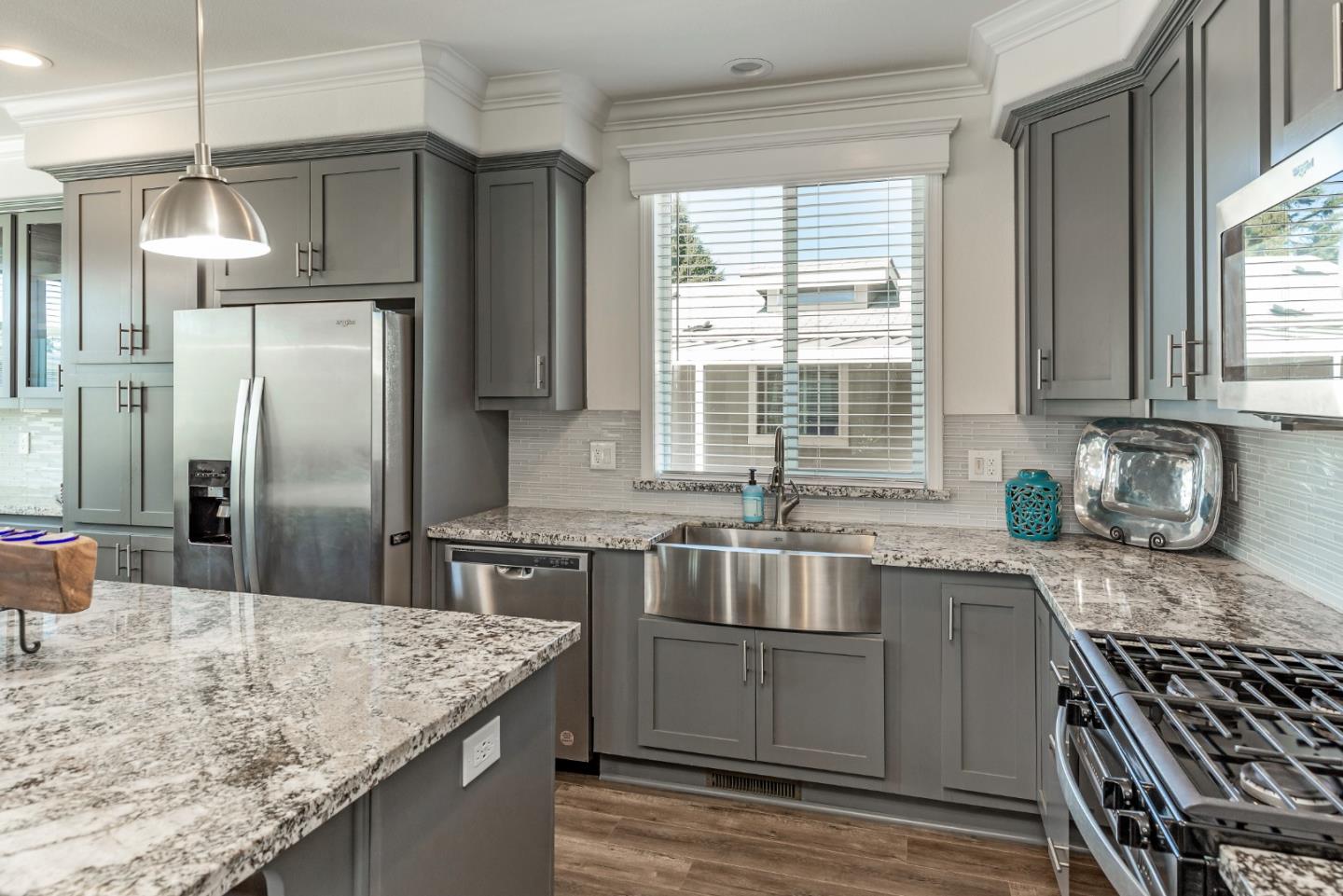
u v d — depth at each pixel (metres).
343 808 1.00
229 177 3.12
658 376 3.38
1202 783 0.97
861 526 3.05
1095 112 2.33
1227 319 1.41
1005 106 2.58
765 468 3.29
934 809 2.49
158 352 3.23
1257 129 1.44
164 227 1.58
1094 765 1.26
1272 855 0.84
